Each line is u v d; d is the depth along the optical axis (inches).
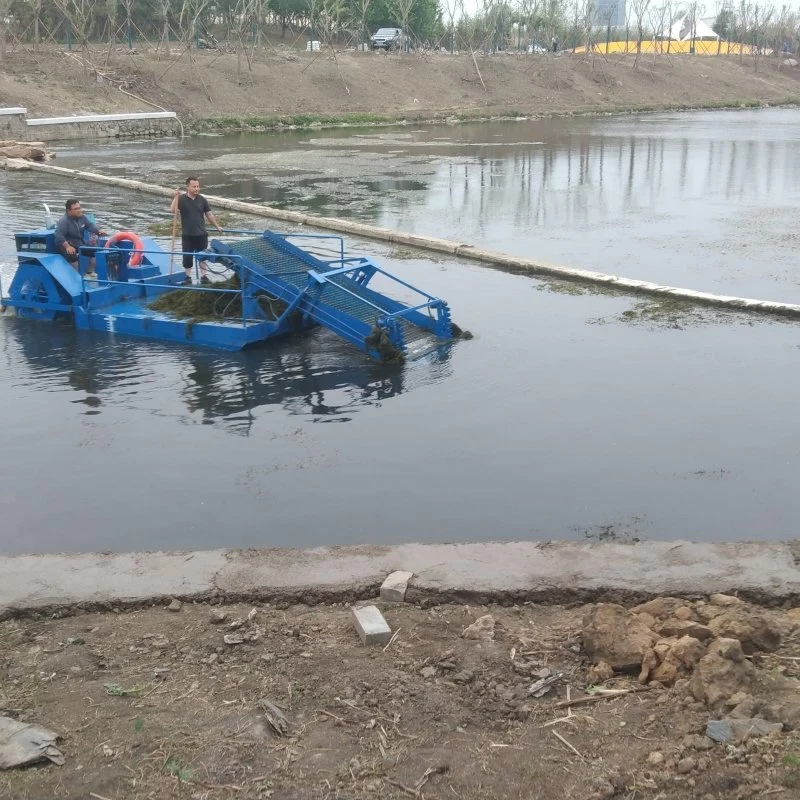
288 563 232.1
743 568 225.9
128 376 431.8
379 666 185.2
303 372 436.8
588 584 219.5
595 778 147.7
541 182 1179.9
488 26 3230.8
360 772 151.0
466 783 148.3
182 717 167.5
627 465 331.3
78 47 2461.9
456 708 169.8
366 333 455.2
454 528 287.4
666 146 1670.8
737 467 328.8
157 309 516.7
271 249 518.6
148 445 352.2
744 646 186.1
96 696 175.6
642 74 3243.1
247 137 1964.8
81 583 223.8
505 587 218.4
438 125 2326.5
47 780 150.3
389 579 221.8
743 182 1184.8
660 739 157.6
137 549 276.5
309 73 2554.1
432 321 487.5
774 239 786.8
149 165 1365.7
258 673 183.2
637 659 181.6
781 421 372.5
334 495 309.9
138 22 2915.8
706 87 3312.0
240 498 308.0
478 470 328.2
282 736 161.9
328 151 1600.6
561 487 314.3
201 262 550.9
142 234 772.6
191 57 2436.0
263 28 3149.6
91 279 552.4
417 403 394.6
